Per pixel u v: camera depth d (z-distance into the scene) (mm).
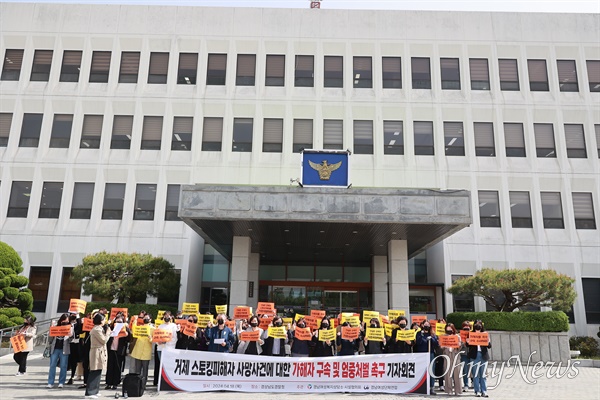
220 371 11055
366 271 27500
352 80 28547
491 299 19953
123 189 27156
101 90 28109
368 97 28203
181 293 25641
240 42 28906
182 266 26016
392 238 20047
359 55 28922
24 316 21828
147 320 11719
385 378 11125
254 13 29297
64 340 11570
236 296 19281
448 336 11305
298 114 28094
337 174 17172
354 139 27859
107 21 29062
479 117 28062
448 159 27469
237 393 10789
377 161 27297
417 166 27250
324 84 28594
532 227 26750
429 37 28938
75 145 27391
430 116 28078
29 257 25953
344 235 19625
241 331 12078
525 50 28844
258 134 27703
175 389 10945
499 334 18172
